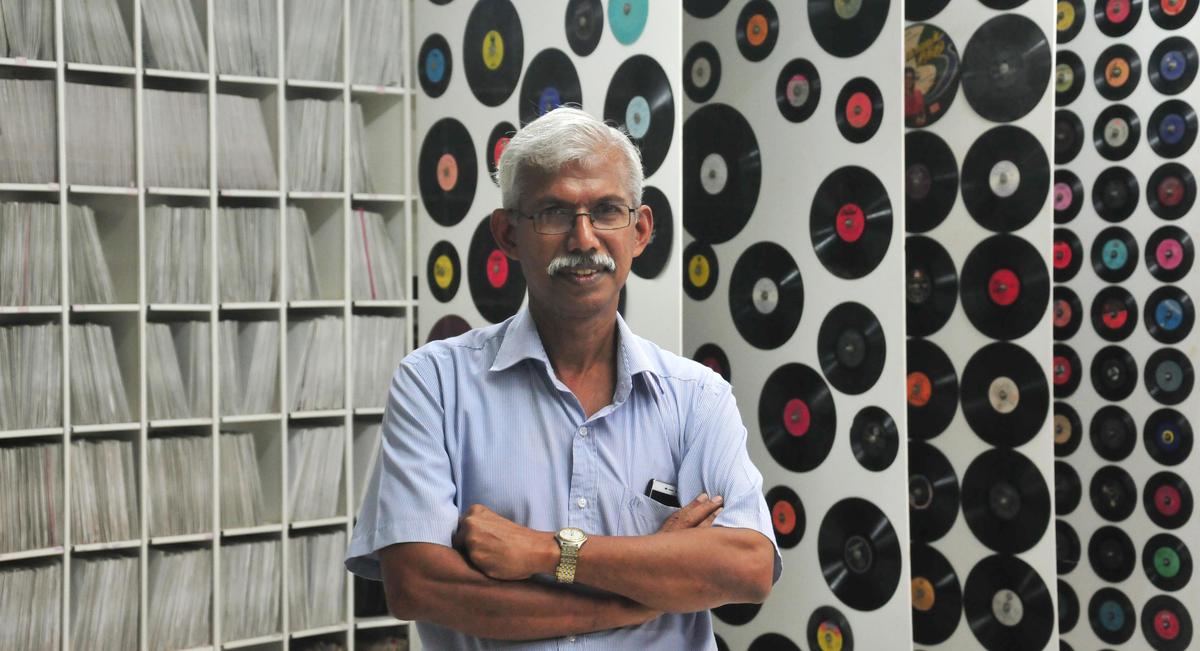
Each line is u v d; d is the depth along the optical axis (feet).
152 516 12.80
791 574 11.64
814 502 11.27
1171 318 14.19
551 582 5.56
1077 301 15.35
